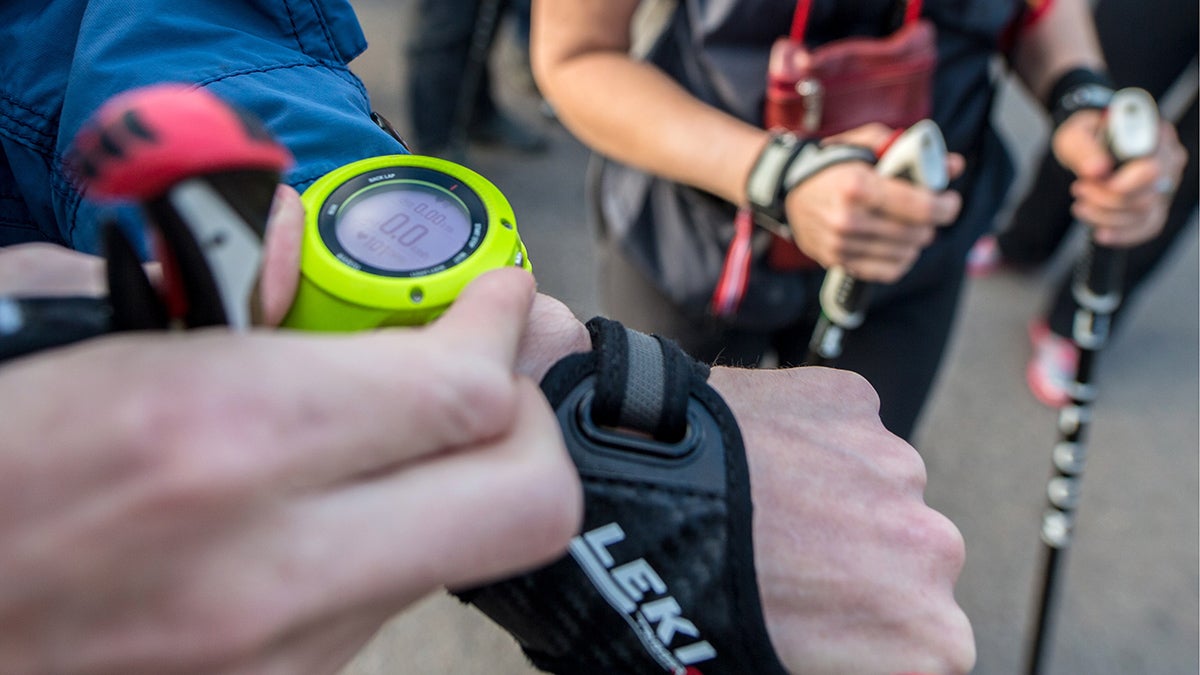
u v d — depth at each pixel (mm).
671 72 1202
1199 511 2025
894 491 550
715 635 482
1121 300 2203
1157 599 1845
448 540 292
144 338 260
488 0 2504
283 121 595
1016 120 3189
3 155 652
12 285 396
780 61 1049
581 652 500
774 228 1102
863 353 1304
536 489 316
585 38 1176
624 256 1307
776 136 1054
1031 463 2137
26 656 246
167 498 242
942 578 526
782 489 542
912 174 959
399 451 289
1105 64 2109
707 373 570
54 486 238
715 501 483
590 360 508
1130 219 1209
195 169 234
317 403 269
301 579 265
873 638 507
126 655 252
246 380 259
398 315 487
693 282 1238
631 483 481
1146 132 1130
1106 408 2258
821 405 591
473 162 2945
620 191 1297
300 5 667
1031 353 2418
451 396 301
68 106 595
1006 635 1776
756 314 1260
